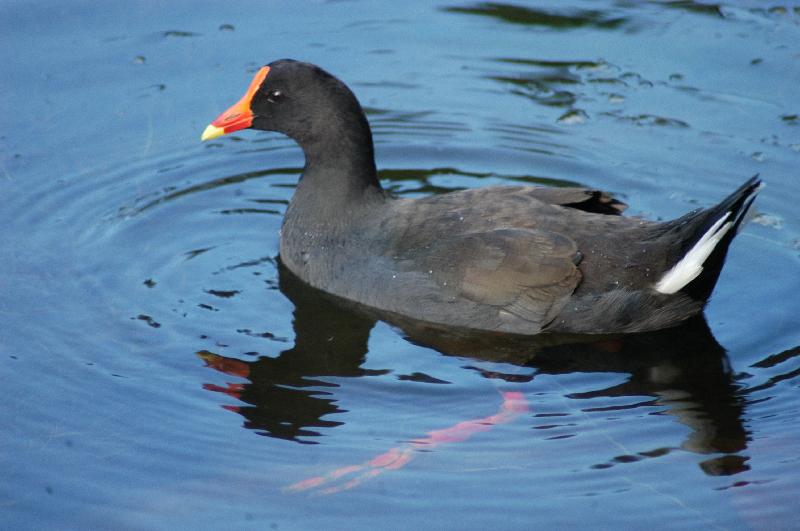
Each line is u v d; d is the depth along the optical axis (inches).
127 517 346.0
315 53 664.4
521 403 405.4
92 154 576.4
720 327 453.1
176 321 453.4
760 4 701.3
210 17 692.7
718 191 549.3
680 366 428.5
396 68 660.7
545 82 645.9
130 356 428.5
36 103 606.5
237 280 489.7
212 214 543.5
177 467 368.2
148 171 570.6
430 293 450.6
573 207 466.6
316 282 484.7
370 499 353.1
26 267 487.2
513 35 689.0
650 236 442.3
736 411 398.6
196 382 414.3
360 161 488.4
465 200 470.6
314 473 365.7
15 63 636.1
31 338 436.5
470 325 451.5
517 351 442.6
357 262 470.9
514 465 369.7
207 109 610.2
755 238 515.8
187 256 506.3
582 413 399.5
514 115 621.0
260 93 497.0
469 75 655.8
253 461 371.2
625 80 641.0
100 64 639.8
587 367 430.9
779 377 418.3
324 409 400.8
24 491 357.1
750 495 353.7
